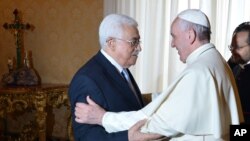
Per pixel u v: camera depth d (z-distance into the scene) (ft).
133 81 5.88
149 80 10.07
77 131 4.85
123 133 4.26
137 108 5.21
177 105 4.06
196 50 4.37
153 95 6.62
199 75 4.07
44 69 12.32
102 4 11.08
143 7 10.19
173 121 4.02
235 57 5.59
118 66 5.29
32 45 12.43
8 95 10.68
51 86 10.93
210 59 4.27
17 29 11.99
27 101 10.59
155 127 4.11
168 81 9.73
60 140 12.23
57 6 11.91
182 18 4.42
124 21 5.17
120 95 5.01
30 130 11.68
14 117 13.05
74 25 11.66
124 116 4.40
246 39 5.40
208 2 8.98
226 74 4.34
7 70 12.94
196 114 4.02
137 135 4.15
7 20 12.76
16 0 12.56
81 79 4.89
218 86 4.13
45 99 10.57
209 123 4.08
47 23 12.12
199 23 4.33
